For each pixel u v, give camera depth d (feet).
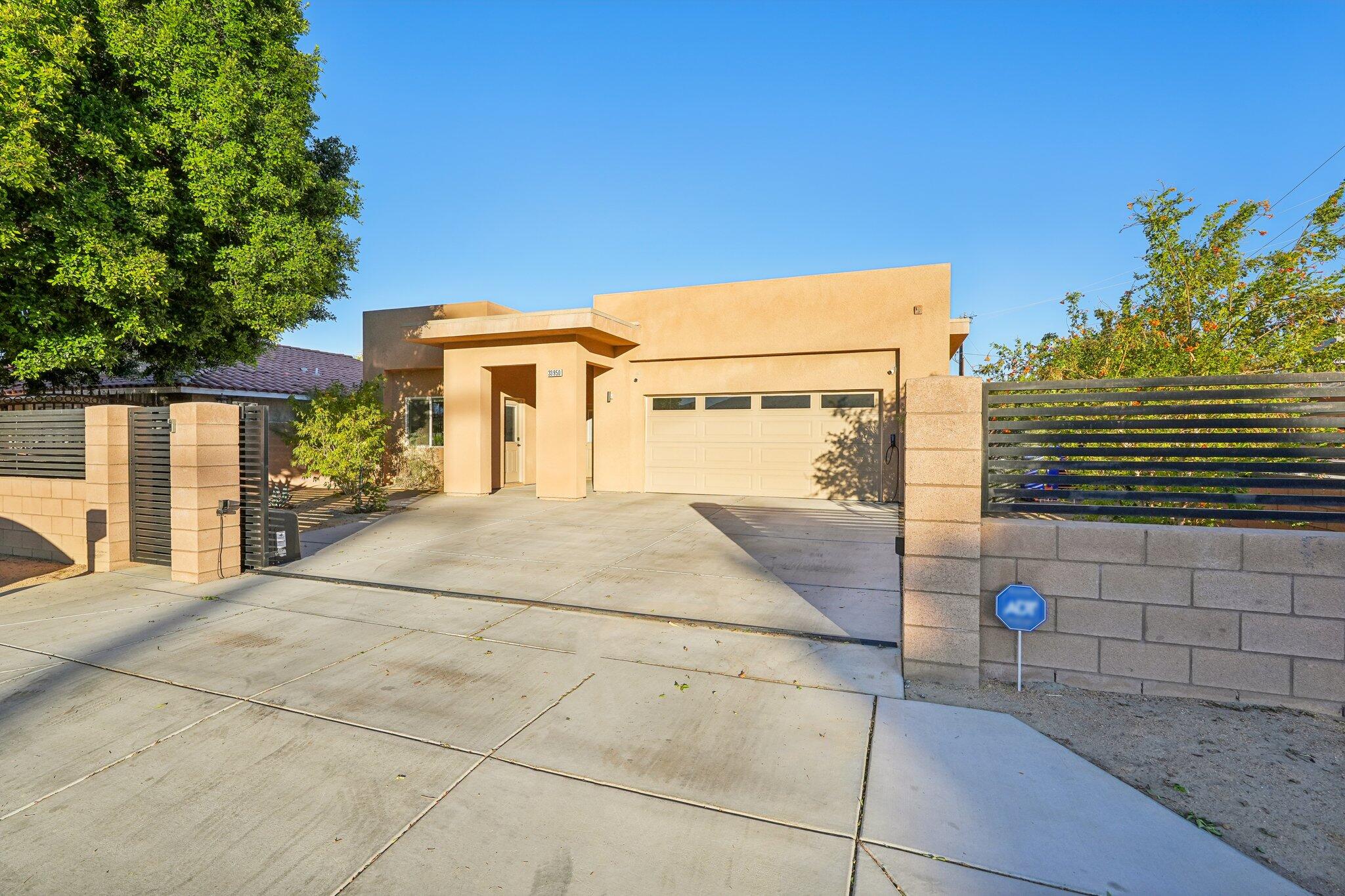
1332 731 10.95
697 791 9.43
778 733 11.18
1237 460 12.27
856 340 41.14
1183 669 12.23
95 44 28.32
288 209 33.42
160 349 36.55
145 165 29.68
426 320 50.37
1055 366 24.93
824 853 8.06
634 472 46.96
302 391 54.95
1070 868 7.77
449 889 7.50
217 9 30.01
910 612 13.34
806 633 16.19
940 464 13.08
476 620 17.46
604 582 21.48
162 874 7.77
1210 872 7.69
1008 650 13.15
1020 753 10.44
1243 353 18.67
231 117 29.32
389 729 11.38
